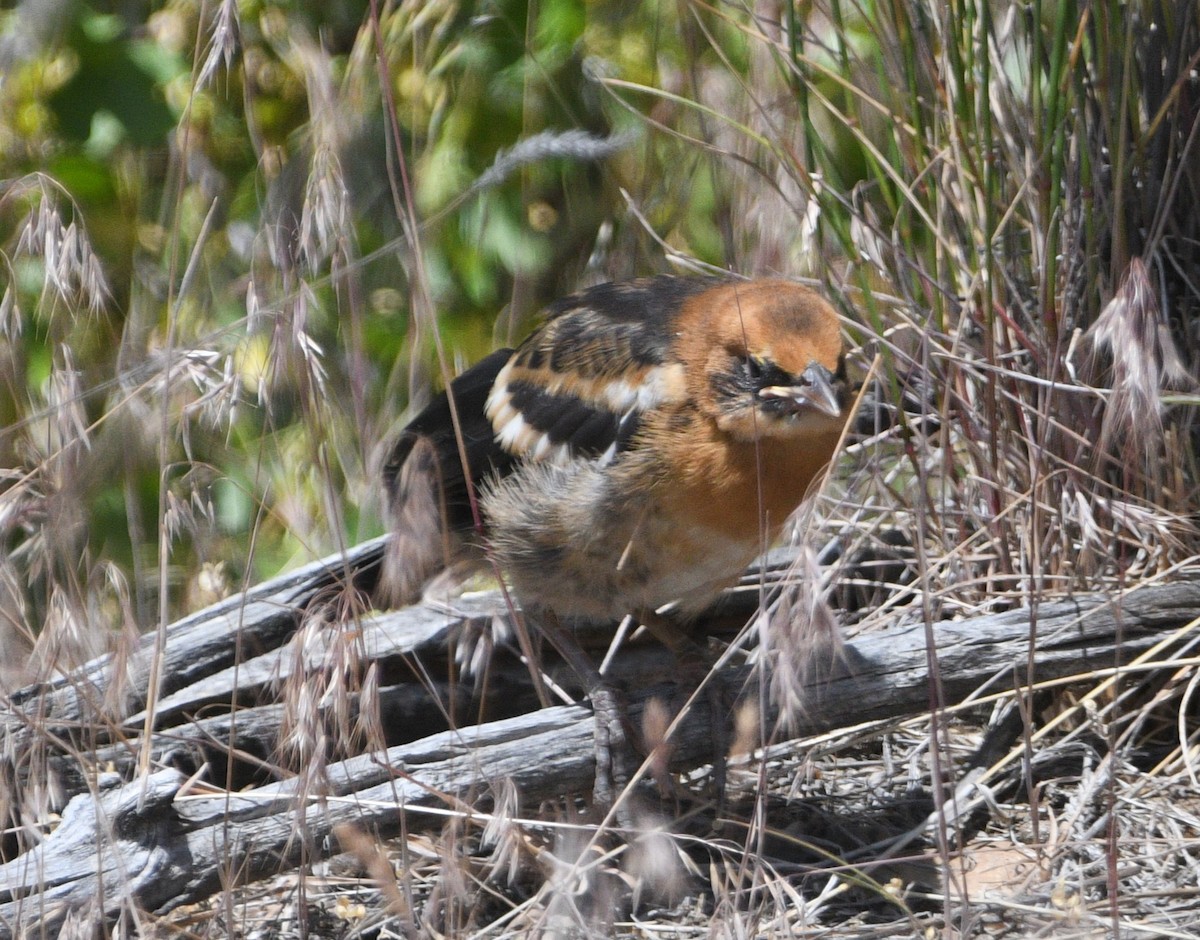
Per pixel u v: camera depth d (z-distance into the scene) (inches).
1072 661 301.1
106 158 451.2
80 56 437.7
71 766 305.3
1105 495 324.8
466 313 480.4
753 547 312.3
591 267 440.8
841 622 344.5
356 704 300.5
